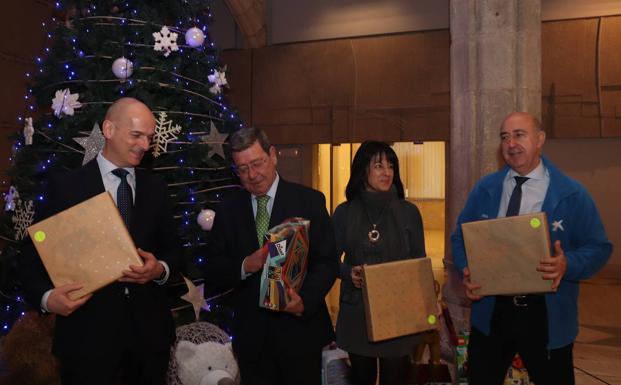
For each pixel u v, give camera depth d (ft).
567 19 26.71
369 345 8.02
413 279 7.55
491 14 13.60
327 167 32.73
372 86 29.60
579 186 7.25
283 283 6.35
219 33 32.55
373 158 8.45
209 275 7.22
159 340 7.07
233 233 7.33
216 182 11.54
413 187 53.83
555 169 7.49
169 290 10.43
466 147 14.07
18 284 10.56
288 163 31.73
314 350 7.07
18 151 10.43
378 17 29.50
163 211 7.36
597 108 26.43
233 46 32.40
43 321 10.14
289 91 31.19
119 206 6.95
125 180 7.02
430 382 8.95
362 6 29.81
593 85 26.45
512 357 7.55
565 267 6.70
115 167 7.00
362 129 29.78
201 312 10.75
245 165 6.98
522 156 7.29
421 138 28.73
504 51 13.50
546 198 7.28
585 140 27.63
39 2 24.43
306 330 7.06
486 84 13.65
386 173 8.39
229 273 6.94
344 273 8.26
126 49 10.27
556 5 26.86
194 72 11.30
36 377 9.85
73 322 6.64
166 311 7.38
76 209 6.34
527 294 7.14
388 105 29.30
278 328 7.00
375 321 7.24
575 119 26.76
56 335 6.75
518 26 13.57
